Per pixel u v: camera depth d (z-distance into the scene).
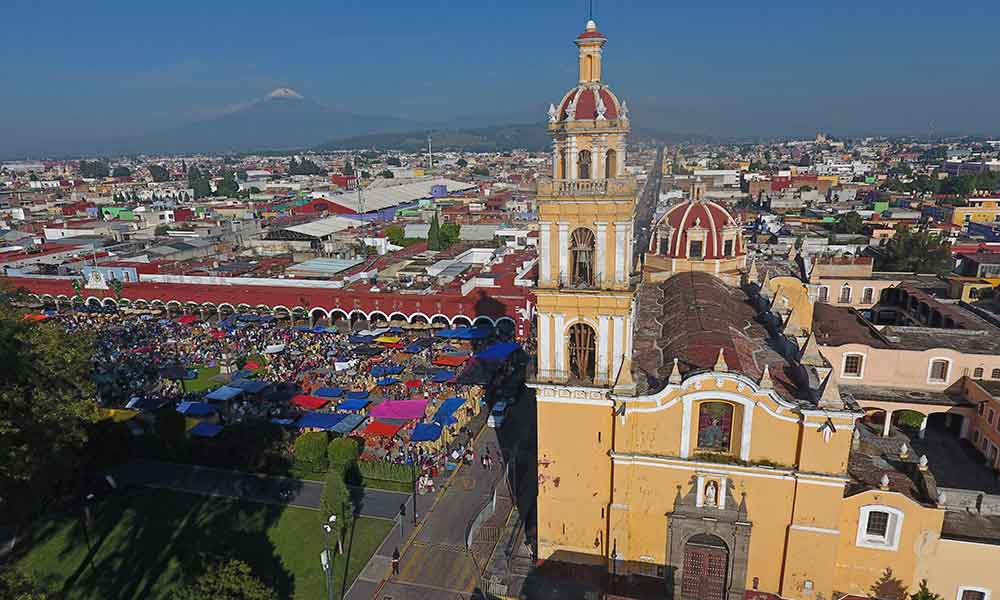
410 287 113.12
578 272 43.91
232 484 60.19
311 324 110.31
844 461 38.44
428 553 49.41
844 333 69.88
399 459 63.59
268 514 55.12
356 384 81.50
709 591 43.34
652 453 42.19
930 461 58.81
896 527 40.41
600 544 45.94
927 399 63.06
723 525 41.25
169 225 191.62
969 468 57.59
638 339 52.72
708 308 54.81
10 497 51.34
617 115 42.00
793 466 39.94
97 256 146.25
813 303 73.19
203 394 80.12
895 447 55.22
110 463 63.22
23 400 48.38
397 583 46.31
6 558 49.31
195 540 51.56
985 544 39.38
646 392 42.06
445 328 106.00
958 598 40.84
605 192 40.97
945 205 179.00
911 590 41.22
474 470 61.47
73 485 58.72
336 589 45.69
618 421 42.28
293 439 66.69
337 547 49.94
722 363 39.69
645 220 191.50
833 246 129.25
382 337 99.38
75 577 47.25
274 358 92.12
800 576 41.03
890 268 112.38
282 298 111.69
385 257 142.88
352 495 57.88
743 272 70.69
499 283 110.25
